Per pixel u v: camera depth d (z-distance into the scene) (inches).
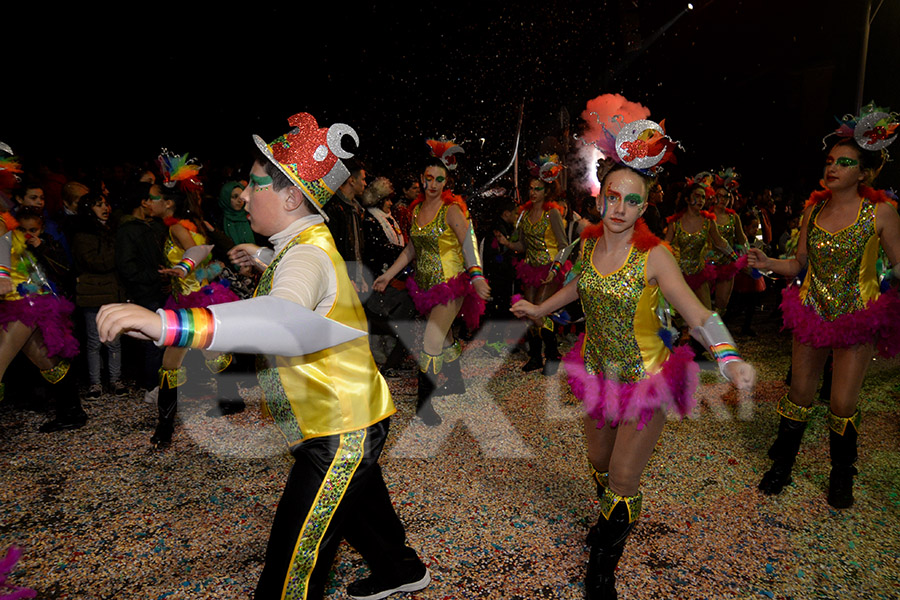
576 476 144.6
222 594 100.9
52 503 131.0
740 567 109.0
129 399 198.4
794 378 134.6
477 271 171.2
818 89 561.0
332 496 72.7
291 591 72.6
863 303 126.7
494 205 267.6
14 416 183.6
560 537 118.6
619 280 96.4
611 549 96.0
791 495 135.6
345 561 110.1
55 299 160.2
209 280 169.5
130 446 160.9
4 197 154.8
